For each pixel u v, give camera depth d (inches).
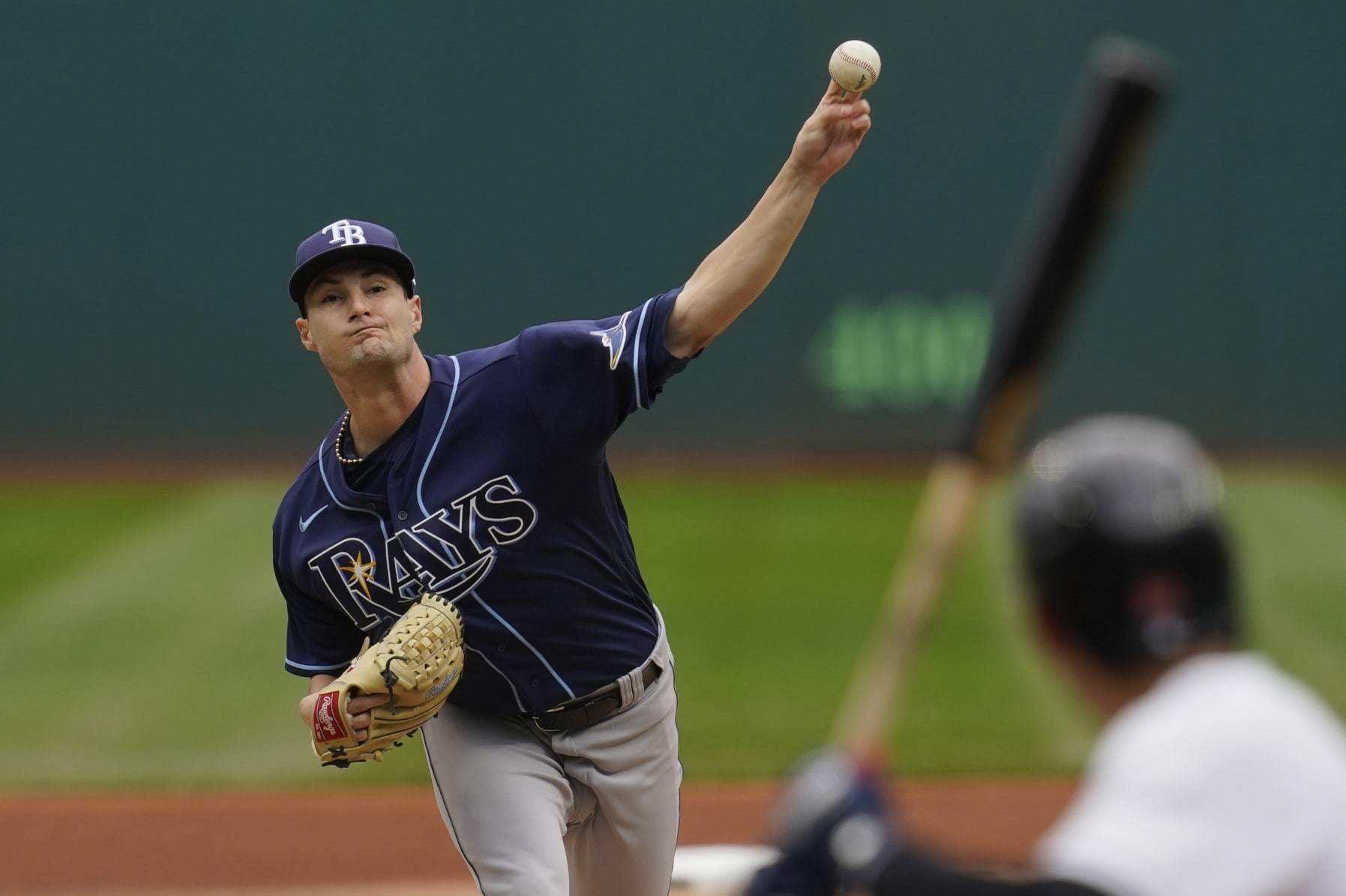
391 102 2106.3
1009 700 1120.8
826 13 2082.9
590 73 2103.8
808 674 1198.9
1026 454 2021.4
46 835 920.3
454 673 487.5
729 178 2108.8
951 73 2070.6
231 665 1246.9
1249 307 2055.9
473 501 494.6
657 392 497.4
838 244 2085.4
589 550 510.9
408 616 485.4
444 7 2097.7
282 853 887.1
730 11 2092.8
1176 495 262.7
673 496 1886.1
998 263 2065.7
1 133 2103.8
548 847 506.9
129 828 929.5
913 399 2079.2
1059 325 308.3
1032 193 2057.1
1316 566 1454.2
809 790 289.1
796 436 2098.9
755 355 2100.1
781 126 2102.6
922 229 2075.5
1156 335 2064.5
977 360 2069.4
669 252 2114.9
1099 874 247.3
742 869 674.8
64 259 2112.5
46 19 2092.8
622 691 523.2
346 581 508.7
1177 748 253.8
